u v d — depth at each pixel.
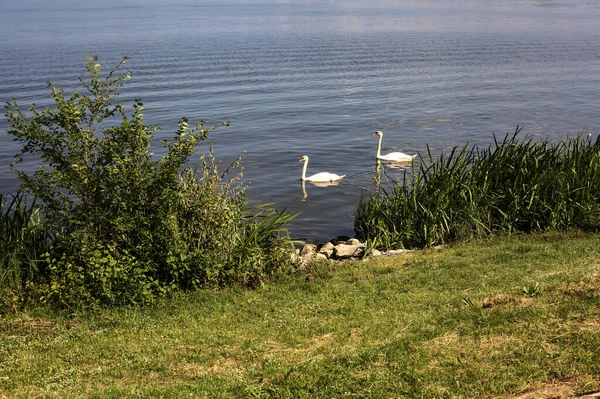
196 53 70.44
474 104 40.38
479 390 6.98
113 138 11.27
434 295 10.34
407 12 151.12
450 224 15.06
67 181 10.60
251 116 37.16
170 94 45.25
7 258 11.04
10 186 23.64
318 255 14.34
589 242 13.16
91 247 10.58
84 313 10.16
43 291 10.43
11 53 68.50
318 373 7.57
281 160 27.17
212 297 10.84
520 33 93.88
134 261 10.88
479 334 8.23
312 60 64.31
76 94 11.21
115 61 62.25
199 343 8.88
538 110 38.16
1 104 40.16
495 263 12.09
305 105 40.62
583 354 7.41
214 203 11.71
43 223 11.35
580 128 33.03
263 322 9.59
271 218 13.72
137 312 10.23
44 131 10.83
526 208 15.23
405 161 26.80
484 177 15.98
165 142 11.57
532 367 7.30
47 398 7.28
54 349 8.80
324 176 23.98
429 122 34.84
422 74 54.62
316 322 9.46
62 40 86.94
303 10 176.25
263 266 11.97
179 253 10.98
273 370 7.82
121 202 10.91
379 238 15.18
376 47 76.38
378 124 34.41
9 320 9.91
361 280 11.63
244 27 113.31
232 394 7.30
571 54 68.12
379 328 8.97
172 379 7.84
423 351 7.93
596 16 127.81
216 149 29.11
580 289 9.26
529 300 9.16
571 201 14.94
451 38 87.12
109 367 8.17
